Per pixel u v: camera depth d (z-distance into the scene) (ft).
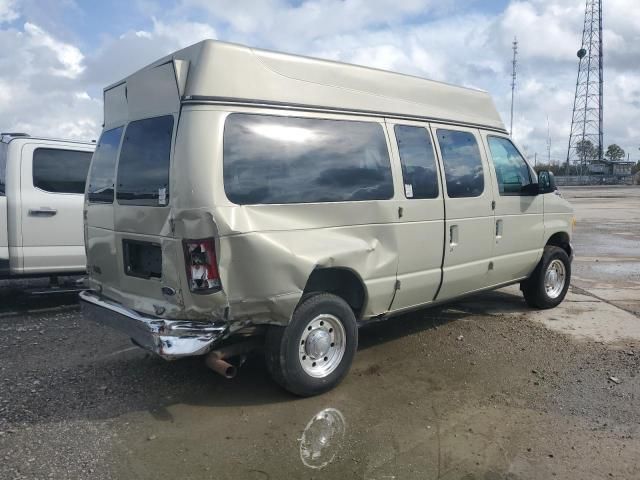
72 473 11.13
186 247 12.76
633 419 13.74
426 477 11.12
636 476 11.23
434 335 20.29
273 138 13.83
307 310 14.24
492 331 20.84
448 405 14.46
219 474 11.16
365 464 11.57
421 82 18.13
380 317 16.80
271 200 13.55
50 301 25.57
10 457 11.69
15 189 22.34
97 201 16.53
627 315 23.31
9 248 22.29
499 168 20.81
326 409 14.15
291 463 11.57
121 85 15.64
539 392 15.31
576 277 32.35
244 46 13.69
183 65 13.12
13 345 19.15
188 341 12.73
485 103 20.99
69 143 23.89
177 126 13.01
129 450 12.05
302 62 14.75
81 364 17.33
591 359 17.89
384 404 14.47
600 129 251.80
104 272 16.37
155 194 13.64
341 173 15.10
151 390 15.29
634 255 41.32
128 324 13.99
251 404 14.39
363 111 16.05
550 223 23.35
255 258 12.99
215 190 12.66
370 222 15.69
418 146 17.53
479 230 19.52
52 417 13.60
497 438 12.74
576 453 12.11
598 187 208.74
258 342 14.58
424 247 17.40
